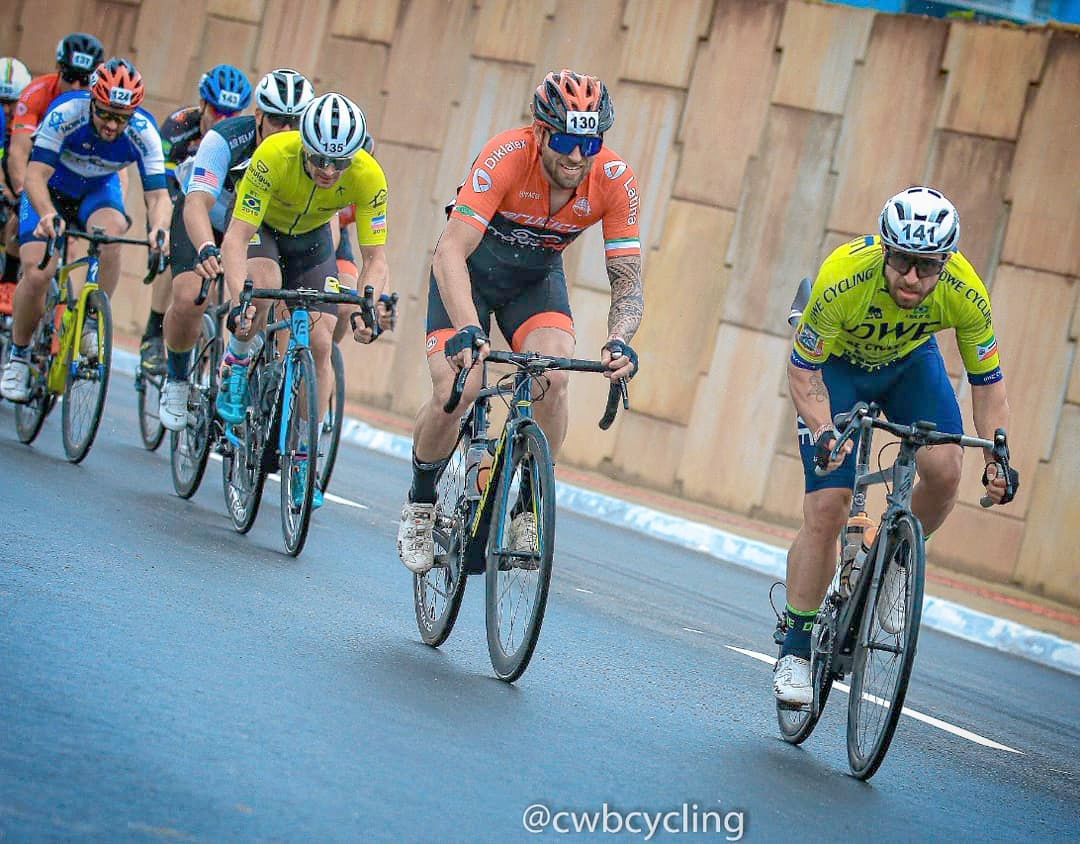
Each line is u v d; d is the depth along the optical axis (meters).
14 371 22.91
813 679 13.35
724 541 31.48
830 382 14.64
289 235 20.03
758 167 38.00
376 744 10.42
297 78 19.86
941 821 11.69
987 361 13.93
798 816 10.79
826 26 37.47
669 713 13.88
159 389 24.55
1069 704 21.58
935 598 28.55
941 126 36.09
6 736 9.06
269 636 13.35
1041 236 34.78
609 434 39.19
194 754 9.38
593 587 22.08
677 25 39.50
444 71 43.84
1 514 16.59
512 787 10.03
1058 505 33.69
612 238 14.55
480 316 15.27
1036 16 37.38
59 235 21.14
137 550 16.20
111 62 21.88
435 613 14.61
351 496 26.22
